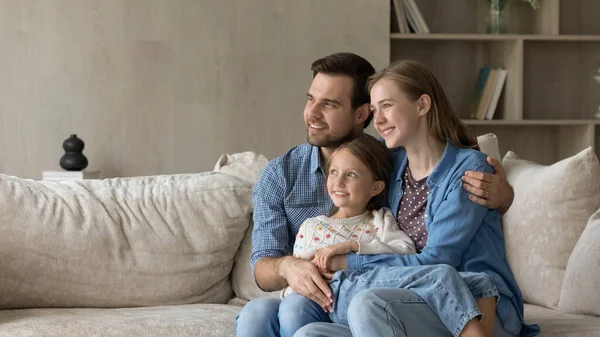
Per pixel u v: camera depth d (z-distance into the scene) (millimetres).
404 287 1892
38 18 4215
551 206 2494
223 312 2471
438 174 2055
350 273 2008
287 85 4379
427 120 2090
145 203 2676
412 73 2072
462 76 4828
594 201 2486
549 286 2465
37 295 2516
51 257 2516
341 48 4395
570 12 4930
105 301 2568
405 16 4555
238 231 2717
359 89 2350
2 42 4195
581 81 4945
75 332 2217
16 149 4227
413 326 1830
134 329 2242
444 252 1973
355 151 2152
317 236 2154
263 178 2432
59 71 4238
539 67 4914
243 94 4359
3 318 2342
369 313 1796
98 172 4152
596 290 2295
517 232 2568
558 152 4895
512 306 2004
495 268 2029
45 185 2648
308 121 2367
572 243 2475
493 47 4816
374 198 2205
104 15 4258
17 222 2502
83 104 4262
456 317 1823
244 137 4371
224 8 4328
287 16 4363
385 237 2084
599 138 4863
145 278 2590
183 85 4324
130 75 4289
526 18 4863
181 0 4301
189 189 2727
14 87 4215
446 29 4824
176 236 2641
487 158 2057
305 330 1889
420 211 2105
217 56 4336
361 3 4395
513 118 4629
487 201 2010
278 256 2330
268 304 2100
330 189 2166
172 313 2434
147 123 4312
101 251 2555
